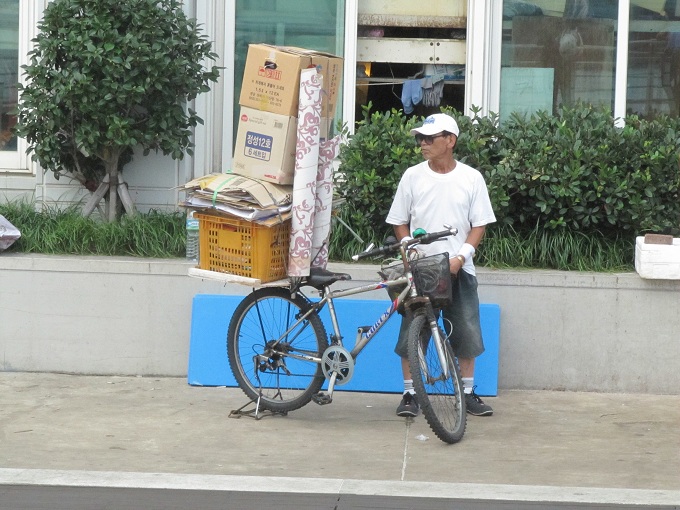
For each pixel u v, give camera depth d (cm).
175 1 799
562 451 586
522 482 535
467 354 645
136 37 757
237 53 880
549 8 868
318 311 638
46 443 592
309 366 666
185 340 734
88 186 840
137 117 795
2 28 889
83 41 745
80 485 525
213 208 617
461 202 629
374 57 888
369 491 520
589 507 500
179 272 728
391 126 760
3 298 738
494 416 654
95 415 648
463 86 884
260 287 636
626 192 717
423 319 600
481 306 697
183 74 777
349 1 871
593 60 870
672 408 674
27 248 769
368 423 638
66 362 741
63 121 770
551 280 702
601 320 704
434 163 632
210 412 657
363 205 754
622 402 687
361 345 624
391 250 607
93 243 771
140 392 701
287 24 878
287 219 620
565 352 708
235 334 660
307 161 606
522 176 717
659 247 687
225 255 627
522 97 878
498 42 873
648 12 864
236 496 512
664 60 867
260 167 618
